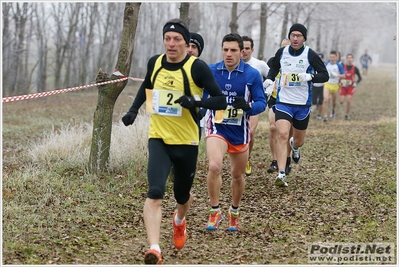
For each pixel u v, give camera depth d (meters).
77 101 32.16
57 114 25.41
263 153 15.19
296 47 11.09
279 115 11.18
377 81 51.09
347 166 13.43
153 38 46.41
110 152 12.06
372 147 16.23
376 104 31.47
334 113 24.88
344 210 9.55
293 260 7.12
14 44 36.50
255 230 8.52
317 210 9.62
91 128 14.27
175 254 7.36
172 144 6.84
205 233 8.34
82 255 7.13
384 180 11.83
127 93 37.31
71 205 9.38
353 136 18.55
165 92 6.81
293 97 11.19
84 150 12.55
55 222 8.43
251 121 11.81
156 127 6.90
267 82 11.02
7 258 6.85
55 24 42.66
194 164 6.99
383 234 8.27
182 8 14.53
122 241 7.83
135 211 9.34
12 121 22.52
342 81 24.14
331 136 18.55
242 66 8.30
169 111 6.80
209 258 7.21
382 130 19.94
